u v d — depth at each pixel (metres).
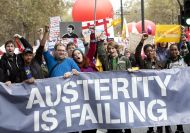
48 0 43.19
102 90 8.65
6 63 8.99
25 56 8.70
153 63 10.61
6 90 8.22
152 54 10.47
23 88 8.30
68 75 8.48
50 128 8.41
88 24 18.66
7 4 38.91
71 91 8.50
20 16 40.47
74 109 8.52
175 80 8.90
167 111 8.86
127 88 8.74
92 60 10.05
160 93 8.85
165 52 12.88
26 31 43.38
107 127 8.68
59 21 16.06
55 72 8.78
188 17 14.80
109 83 8.67
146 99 8.80
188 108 8.94
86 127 8.59
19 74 8.81
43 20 42.72
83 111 8.58
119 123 8.70
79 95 8.55
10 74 8.98
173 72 8.89
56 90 8.43
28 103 8.30
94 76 8.62
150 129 10.70
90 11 22.05
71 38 14.95
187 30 15.76
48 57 8.91
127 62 10.44
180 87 8.91
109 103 8.66
